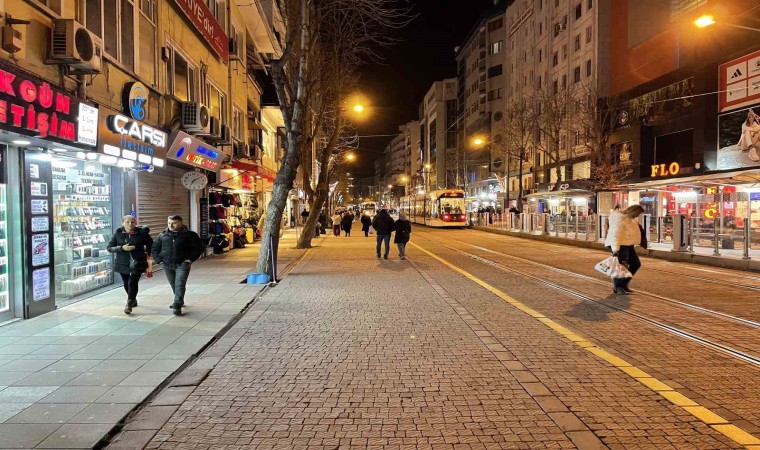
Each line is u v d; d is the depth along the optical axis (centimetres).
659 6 3672
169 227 854
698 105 3066
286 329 756
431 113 10738
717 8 2945
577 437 398
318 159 4591
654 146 3553
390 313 864
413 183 12788
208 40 1705
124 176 1145
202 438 404
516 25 6322
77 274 980
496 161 6744
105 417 437
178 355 618
